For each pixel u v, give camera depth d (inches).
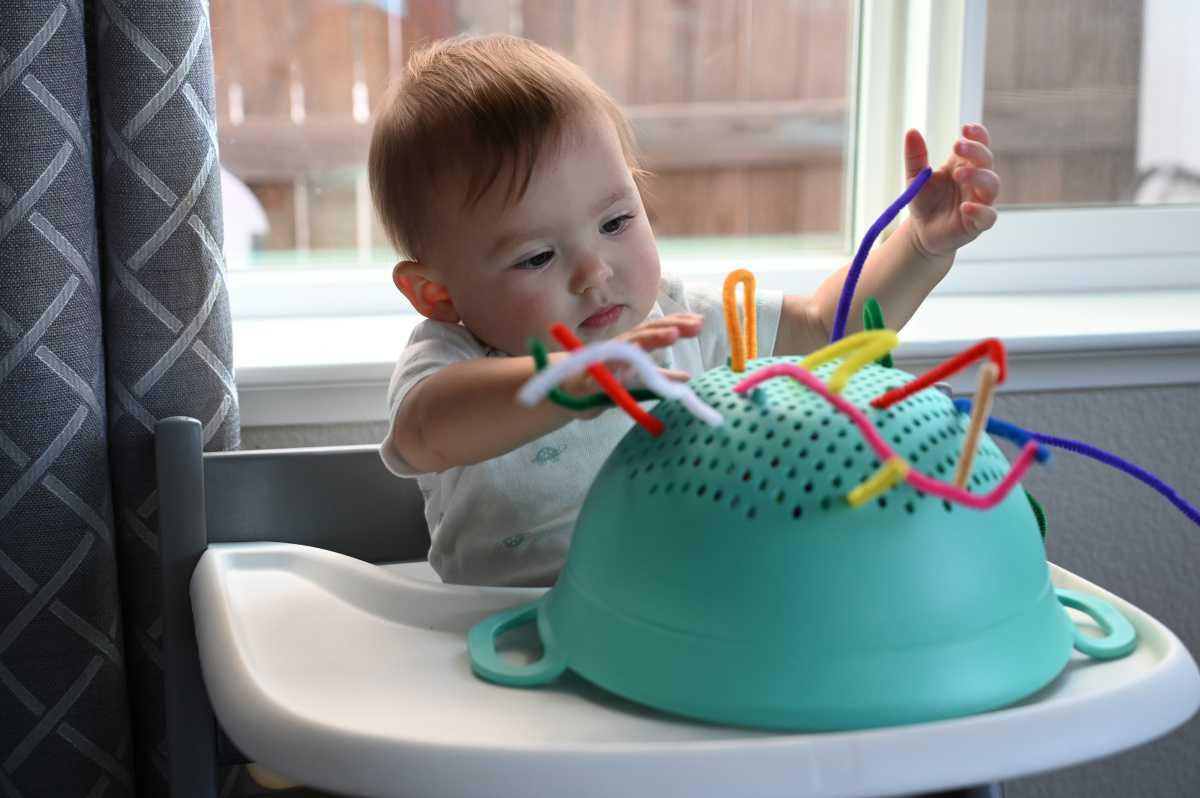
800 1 56.8
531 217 30.5
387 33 53.1
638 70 60.6
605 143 31.1
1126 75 49.9
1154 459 43.6
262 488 33.7
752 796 19.4
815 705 20.7
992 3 48.1
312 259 51.6
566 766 19.6
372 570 29.4
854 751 19.8
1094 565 44.1
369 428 40.4
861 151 49.8
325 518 34.2
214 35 50.4
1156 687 21.8
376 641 26.3
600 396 22.8
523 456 33.8
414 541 35.2
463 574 34.5
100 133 33.9
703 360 36.5
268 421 39.2
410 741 20.2
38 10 31.0
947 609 21.1
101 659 33.9
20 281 31.6
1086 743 20.7
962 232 30.6
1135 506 43.9
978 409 20.6
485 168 30.4
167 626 29.7
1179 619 45.0
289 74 51.6
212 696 23.8
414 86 32.6
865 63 49.1
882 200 49.8
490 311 31.7
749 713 20.9
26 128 31.2
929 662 20.9
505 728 21.7
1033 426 42.8
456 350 32.6
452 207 31.3
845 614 20.8
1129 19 49.5
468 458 27.8
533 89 30.9
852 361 21.8
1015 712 20.6
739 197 60.3
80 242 32.4
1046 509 43.5
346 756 20.4
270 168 51.7
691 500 22.0
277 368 38.3
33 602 32.9
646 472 23.0
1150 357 42.2
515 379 26.0
